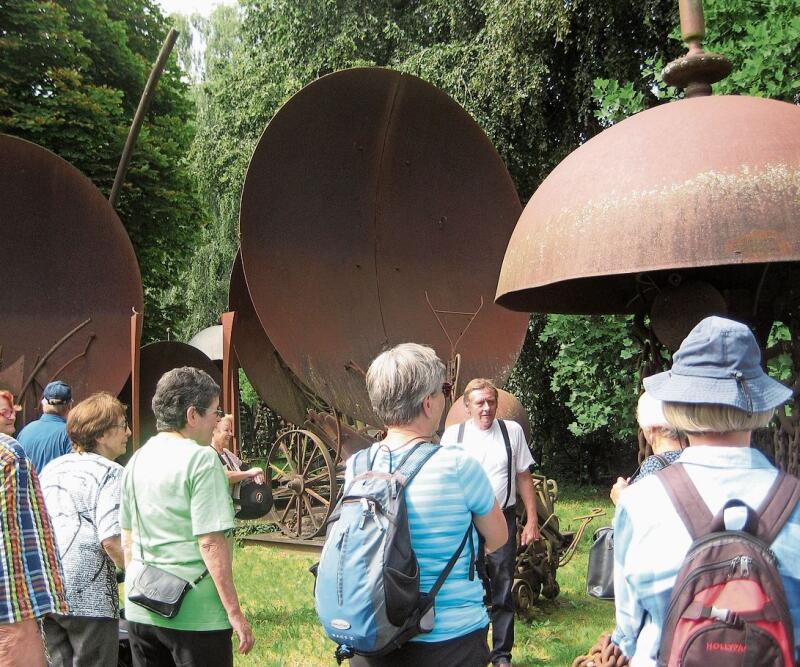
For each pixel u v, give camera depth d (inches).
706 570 62.0
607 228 111.3
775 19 288.7
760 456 70.0
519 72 521.0
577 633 230.4
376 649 88.0
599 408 413.4
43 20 621.0
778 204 103.5
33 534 85.6
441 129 372.5
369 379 102.1
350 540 89.4
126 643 159.9
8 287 387.2
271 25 713.0
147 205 692.1
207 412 128.7
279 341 326.6
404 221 374.9
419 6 641.0
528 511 205.3
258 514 273.6
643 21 512.1
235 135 726.5
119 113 652.7
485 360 372.2
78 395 388.8
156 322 780.0
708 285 128.2
